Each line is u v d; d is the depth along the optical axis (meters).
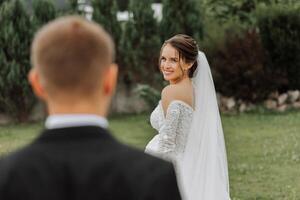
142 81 13.09
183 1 12.83
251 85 12.67
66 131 2.00
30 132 11.65
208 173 5.48
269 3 14.35
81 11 12.95
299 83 13.01
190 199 5.39
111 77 2.09
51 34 2.00
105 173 1.97
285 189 7.89
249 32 12.77
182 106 5.32
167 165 2.01
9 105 12.59
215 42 12.71
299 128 11.17
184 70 5.41
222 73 12.63
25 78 12.51
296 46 12.80
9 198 1.92
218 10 14.37
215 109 5.58
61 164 1.97
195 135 5.42
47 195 1.93
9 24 12.40
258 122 11.80
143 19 12.91
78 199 1.94
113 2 13.01
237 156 9.46
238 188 7.97
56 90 2.00
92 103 2.03
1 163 1.97
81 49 1.99
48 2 12.59
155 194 1.95
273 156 9.41
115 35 12.98
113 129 11.59
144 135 11.06
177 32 12.81
